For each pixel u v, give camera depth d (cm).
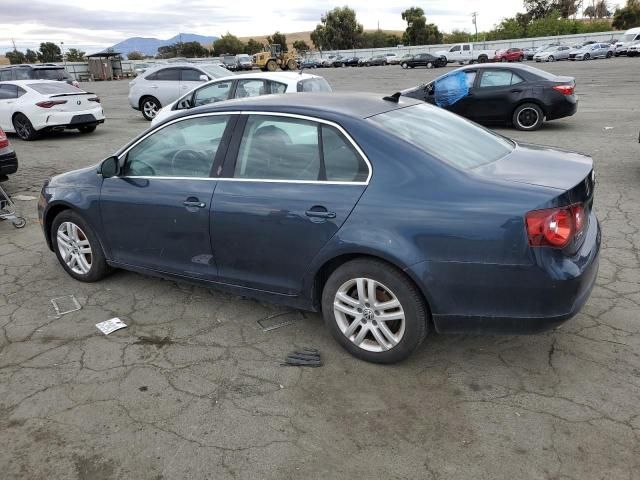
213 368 338
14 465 263
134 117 1736
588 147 968
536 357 337
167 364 345
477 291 289
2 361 353
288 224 332
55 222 468
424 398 303
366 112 343
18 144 1246
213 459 262
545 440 266
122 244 425
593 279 305
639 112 1381
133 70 6031
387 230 300
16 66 2027
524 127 1187
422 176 301
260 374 330
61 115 1273
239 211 349
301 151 337
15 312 420
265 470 255
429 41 9094
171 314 411
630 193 677
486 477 246
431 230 290
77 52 10525
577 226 287
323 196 321
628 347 343
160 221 391
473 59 5350
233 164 361
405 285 306
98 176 434
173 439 277
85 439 279
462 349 350
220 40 10962
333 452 265
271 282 356
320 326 386
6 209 648
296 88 962
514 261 278
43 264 516
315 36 10288
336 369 333
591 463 251
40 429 287
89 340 376
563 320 287
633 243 515
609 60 4444
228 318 402
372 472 251
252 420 289
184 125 387
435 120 371
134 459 264
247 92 1012
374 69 5359
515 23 8694
